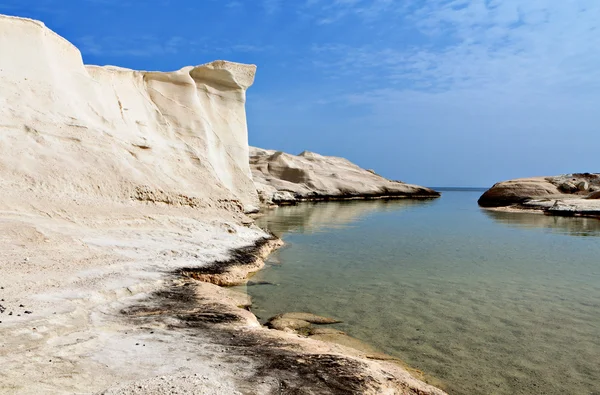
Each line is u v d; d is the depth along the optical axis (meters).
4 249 7.82
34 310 5.52
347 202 44.44
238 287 9.60
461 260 13.00
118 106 17.91
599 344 6.47
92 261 8.43
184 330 5.77
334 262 12.55
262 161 49.31
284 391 3.96
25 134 12.18
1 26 13.81
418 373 5.47
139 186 13.59
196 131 21.25
